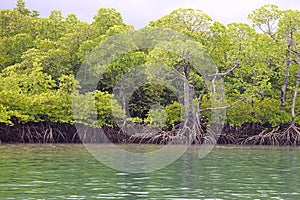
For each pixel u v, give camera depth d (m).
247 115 59.66
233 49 58.62
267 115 60.09
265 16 58.44
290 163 37.69
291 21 57.50
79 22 67.81
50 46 66.69
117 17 68.62
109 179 28.72
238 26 60.31
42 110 57.22
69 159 38.97
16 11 74.50
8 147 50.88
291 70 61.25
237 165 36.16
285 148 53.75
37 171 31.59
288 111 62.00
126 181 28.06
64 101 57.41
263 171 32.75
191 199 23.22
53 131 58.47
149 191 25.06
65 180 28.14
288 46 58.06
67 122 57.91
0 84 58.16
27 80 59.44
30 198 23.03
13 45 69.00
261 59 58.44
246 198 23.52
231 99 59.91
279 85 64.38
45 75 60.12
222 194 24.42
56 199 22.91
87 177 29.36
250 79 63.03
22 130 57.91
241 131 60.59
